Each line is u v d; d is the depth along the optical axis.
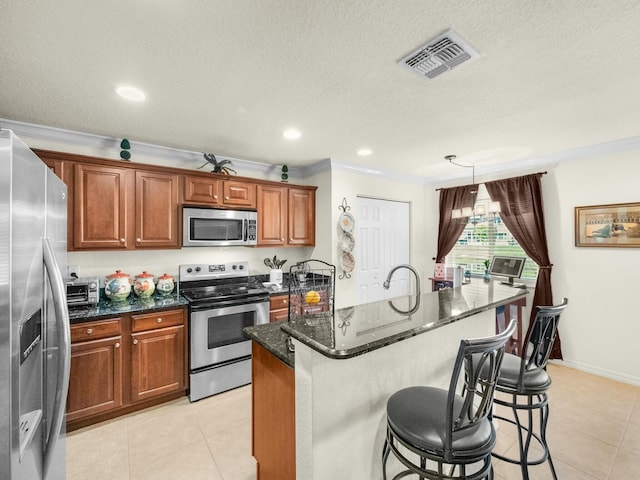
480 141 2.88
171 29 1.33
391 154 3.30
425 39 1.42
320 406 1.21
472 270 4.11
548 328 1.62
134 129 2.52
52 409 1.05
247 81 1.78
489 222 3.94
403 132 2.63
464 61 1.59
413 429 1.12
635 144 2.81
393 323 1.39
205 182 2.99
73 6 1.19
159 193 2.75
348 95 1.96
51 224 1.14
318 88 1.87
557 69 1.67
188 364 2.64
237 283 3.45
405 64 1.62
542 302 3.32
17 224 0.80
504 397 2.68
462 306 1.71
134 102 2.03
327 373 1.23
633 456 1.92
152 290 2.78
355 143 2.91
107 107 2.11
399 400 1.29
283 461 1.43
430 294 2.06
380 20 1.30
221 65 1.62
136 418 2.36
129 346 2.38
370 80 1.78
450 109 2.17
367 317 1.50
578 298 3.20
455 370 1.02
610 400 2.59
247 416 2.40
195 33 1.36
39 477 0.95
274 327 1.74
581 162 3.16
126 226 2.58
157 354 2.49
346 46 1.47
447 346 1.78
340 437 1.28
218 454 1.98
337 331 1.28
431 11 1.25
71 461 1.91
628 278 2.91
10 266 0.77
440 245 4.38
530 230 3.43
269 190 3.43
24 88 1.84
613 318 2.99
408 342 1.55
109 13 1.23
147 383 2.44
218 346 2.74
